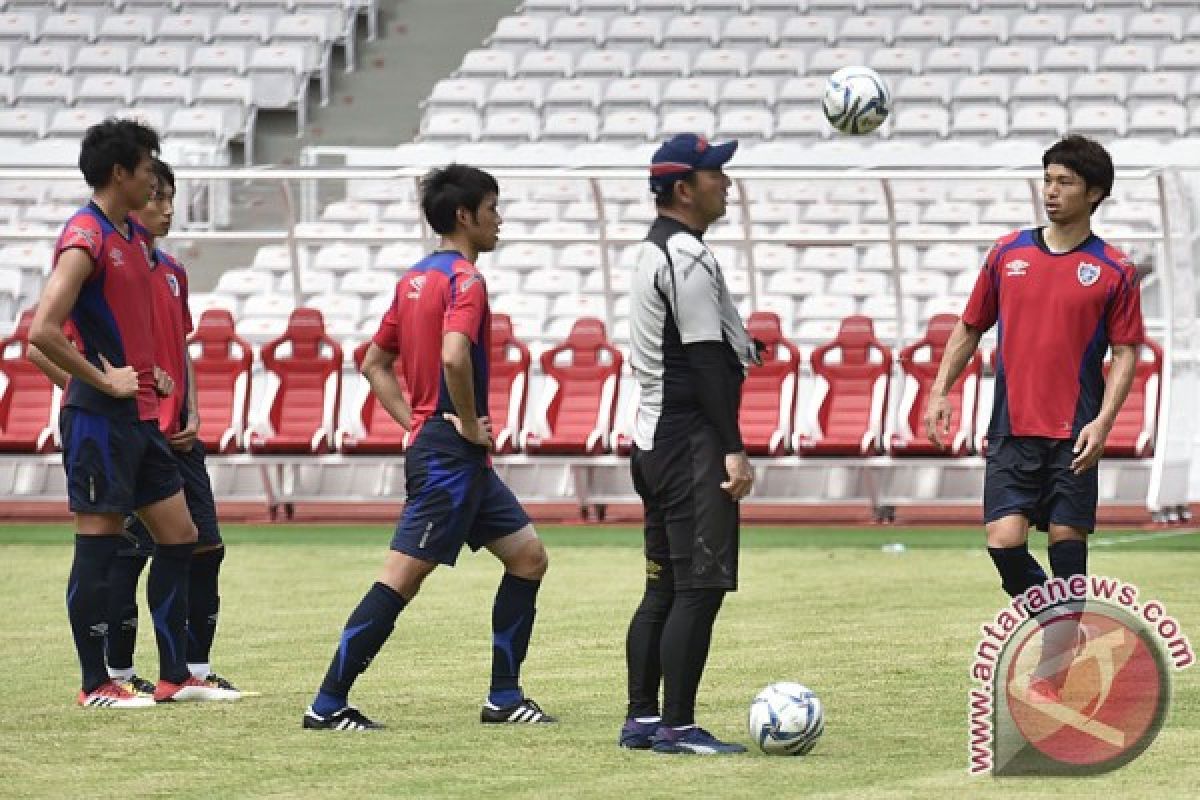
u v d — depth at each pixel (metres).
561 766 23.33
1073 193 26.30
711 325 23.42
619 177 59.06
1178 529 56.84
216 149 85.31
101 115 88.56
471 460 26.33
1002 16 91.38
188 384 30.20
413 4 97.94
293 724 26.81
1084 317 26.38
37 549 53.50
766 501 61.50
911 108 85.44
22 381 63.25
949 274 69.88
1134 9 91.94
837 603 39.91
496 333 62.06
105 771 23.31
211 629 30.08
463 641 35.31
